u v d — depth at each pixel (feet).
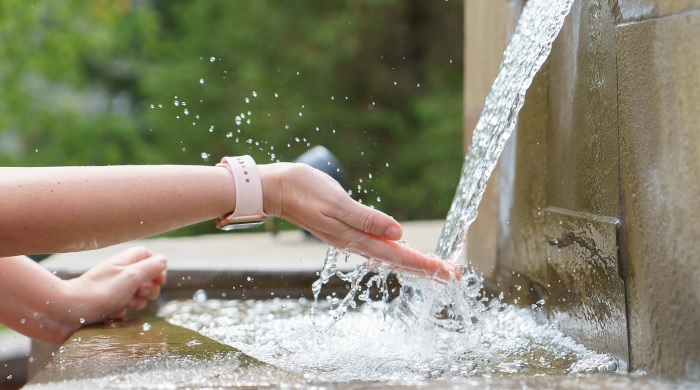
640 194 4.39
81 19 27.40
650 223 4.26
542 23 5.37
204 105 30.71
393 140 30.78
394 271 5.33
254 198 5.01
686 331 3.90
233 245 10.53
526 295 6.62
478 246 8.15
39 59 26.18
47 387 3.88
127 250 6.66
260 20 31.17
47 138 29.04
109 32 28.94
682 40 3.87
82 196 4.79
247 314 6.77
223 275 8.11
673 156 3.99
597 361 4.84
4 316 5.96
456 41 31.27
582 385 3.64
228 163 5.14
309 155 9.65
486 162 5.58
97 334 5.62
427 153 28.68
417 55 31.58
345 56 30.63
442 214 28.22
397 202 28.86
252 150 30.30
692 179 3.81
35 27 25.86
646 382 3.71
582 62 5.36
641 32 4.33
